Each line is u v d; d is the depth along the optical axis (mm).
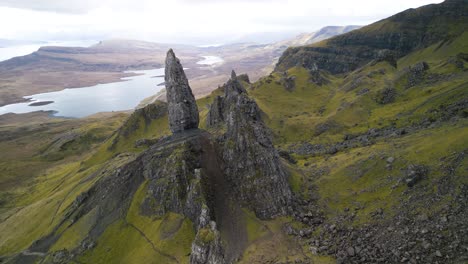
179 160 149500
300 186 149125
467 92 187875
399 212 103875
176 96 174000
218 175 144875
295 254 106562
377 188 123750
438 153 116750
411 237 91000
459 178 98375
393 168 127625
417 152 126375
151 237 131000
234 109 152625
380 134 192000
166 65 177250
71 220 161500
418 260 82625
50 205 195125
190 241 123938
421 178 111375
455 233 82875
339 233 110188
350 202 125312
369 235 101875
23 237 175250
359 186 132375
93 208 160625
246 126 146500
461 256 76062
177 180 143000
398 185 116875
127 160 194750
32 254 152375
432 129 148875
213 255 87250
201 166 149875
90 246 139250
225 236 119750
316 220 122812
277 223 124125
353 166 146875
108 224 147375
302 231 117688
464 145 110625
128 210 148375
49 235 161500
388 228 99938
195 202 131625
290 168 163750
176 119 175625
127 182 161500
